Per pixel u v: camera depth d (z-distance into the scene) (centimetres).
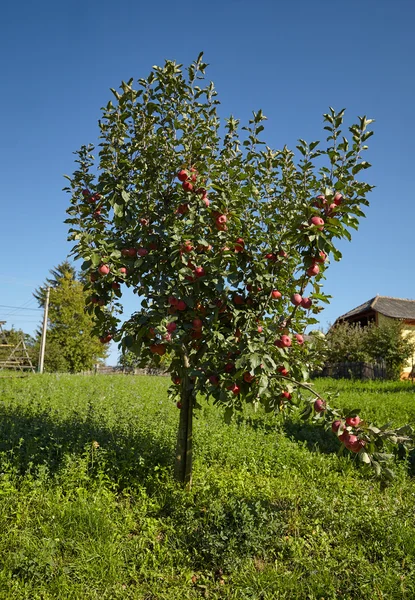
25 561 357
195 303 457
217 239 473
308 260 405
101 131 494
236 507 440
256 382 432
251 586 360
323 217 398
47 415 758
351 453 703
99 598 340
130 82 463
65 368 3525
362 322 3341
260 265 462
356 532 440
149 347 492
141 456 567
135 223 474
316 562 389
